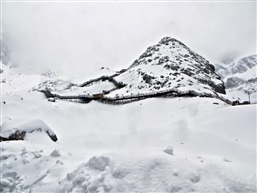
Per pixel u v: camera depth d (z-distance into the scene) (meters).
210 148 10.75
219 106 27.61
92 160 6.11
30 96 58.38
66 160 8.31
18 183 7.05
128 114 35.75
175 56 57.75
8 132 14.57
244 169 6.26
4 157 8.61
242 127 15.12
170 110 32.31
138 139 15.56
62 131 29.77
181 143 12.52
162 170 5.34
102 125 32.75
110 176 5.27
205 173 5.55
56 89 59.41
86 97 48.00
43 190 6.38
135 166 5.43
